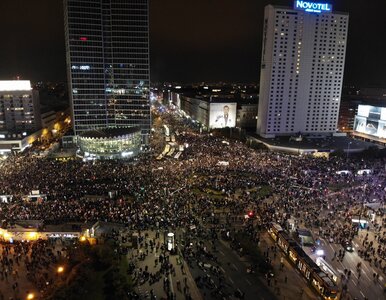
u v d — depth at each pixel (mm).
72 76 178375
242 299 58469
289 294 60312
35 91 198625
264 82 198500
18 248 71438
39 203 88062
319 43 192500
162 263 67562
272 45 188375
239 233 79438
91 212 83188
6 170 118062
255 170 125188
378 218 90312
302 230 78938
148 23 180000
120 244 73688
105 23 178500
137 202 91625
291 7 184875
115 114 189375
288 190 105500
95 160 140750
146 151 166500
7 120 189000
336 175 122812
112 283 61219
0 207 86250
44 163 129625
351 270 67688
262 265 67938
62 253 70062
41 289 59250
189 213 87500
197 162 135625
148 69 185375
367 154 159125
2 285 60375
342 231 81688
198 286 61469
